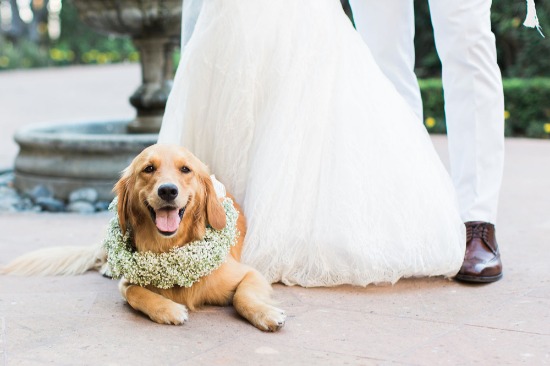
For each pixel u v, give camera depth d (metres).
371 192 3.29
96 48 31.70
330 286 3.31
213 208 2.99
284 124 3.35
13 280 3.48
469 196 3.53
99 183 5.63
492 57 3.48
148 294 2.95
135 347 2.57
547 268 3.55
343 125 3.36
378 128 3.38
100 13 6.19
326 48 3.45
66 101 16.03
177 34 6.49
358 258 3.22
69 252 3.67
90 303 3.10
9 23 32.38
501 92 3.51
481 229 3.45
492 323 2.80
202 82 3.56
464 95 3.49
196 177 2.95
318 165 3.36
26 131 6.13
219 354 2.50
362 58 3.50
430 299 3.12
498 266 3.36
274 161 3.33
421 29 14.05
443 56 3.54
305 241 3.30
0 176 6.98
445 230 3.32
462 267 3.35
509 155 8.50
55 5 30.77
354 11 3.92
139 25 6.23
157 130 6.61
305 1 3.47
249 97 3.44
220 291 3.04
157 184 2.80
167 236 2.78
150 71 6.59
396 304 3.06
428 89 11.26
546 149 9.05
